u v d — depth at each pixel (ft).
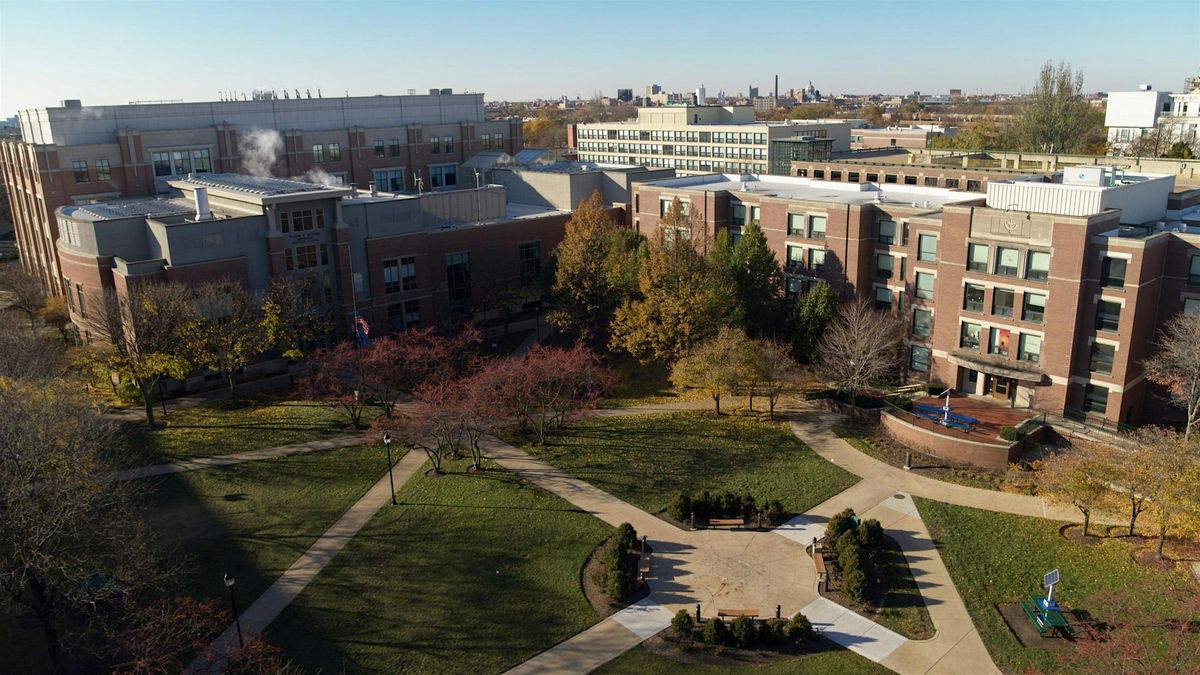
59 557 118.21
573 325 237.45
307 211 228.02
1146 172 302.66
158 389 211.00
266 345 205.57
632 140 605.31
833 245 224.33
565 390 191.93
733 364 181.06
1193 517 114.93
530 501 150.30
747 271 214.48
